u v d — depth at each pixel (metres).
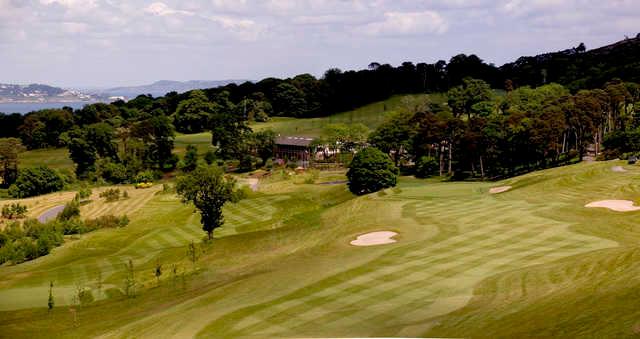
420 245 52.59
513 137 122.19
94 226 102.88
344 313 36.09
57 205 127.69
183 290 52.41
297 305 38.66
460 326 30.70
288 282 45.03
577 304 30.52
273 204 107.38
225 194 78.50
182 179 78.62
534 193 76.44
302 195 114.75
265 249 66.12
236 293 44.03
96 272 65.38
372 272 44.91
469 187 93.56
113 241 90.94
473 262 45.09
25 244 84.81
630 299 29.16
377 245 56.28
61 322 46.94
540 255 45.16
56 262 80.56
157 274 58.00
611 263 38.31
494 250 48.25
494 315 31.69
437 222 62.84
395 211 74.19
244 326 35.50
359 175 110.06
